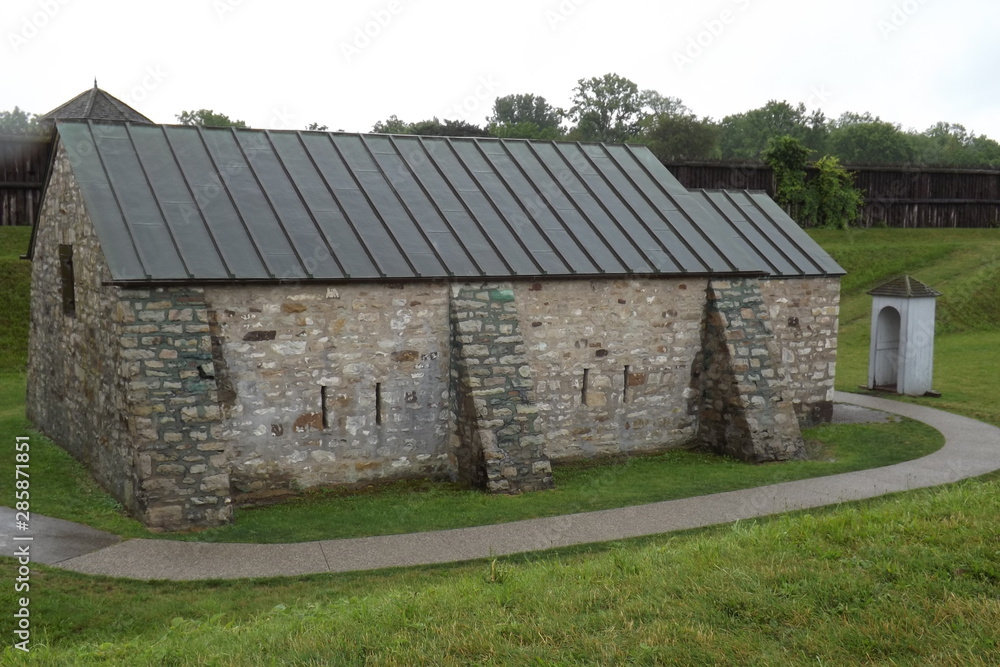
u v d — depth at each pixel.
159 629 8.65
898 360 23.36
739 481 14.46
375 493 13.91
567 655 6.50
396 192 15.95
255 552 10.97
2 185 28.81
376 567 10.43
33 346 18.19
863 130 60.16
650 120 55.03
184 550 10.99
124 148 14.78
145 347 12.10
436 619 7.46
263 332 13.32
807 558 8.20
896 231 41.62
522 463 13.96
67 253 15.57
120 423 12.66
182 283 12.48
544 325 15.40
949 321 32.47
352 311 13.91
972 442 17.30
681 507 12.88
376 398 14.25
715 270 16.73
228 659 6.91
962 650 6.05
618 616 7.14
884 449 17.00
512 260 15.16
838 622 6.68
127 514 12.38
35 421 18.09
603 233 16.66
